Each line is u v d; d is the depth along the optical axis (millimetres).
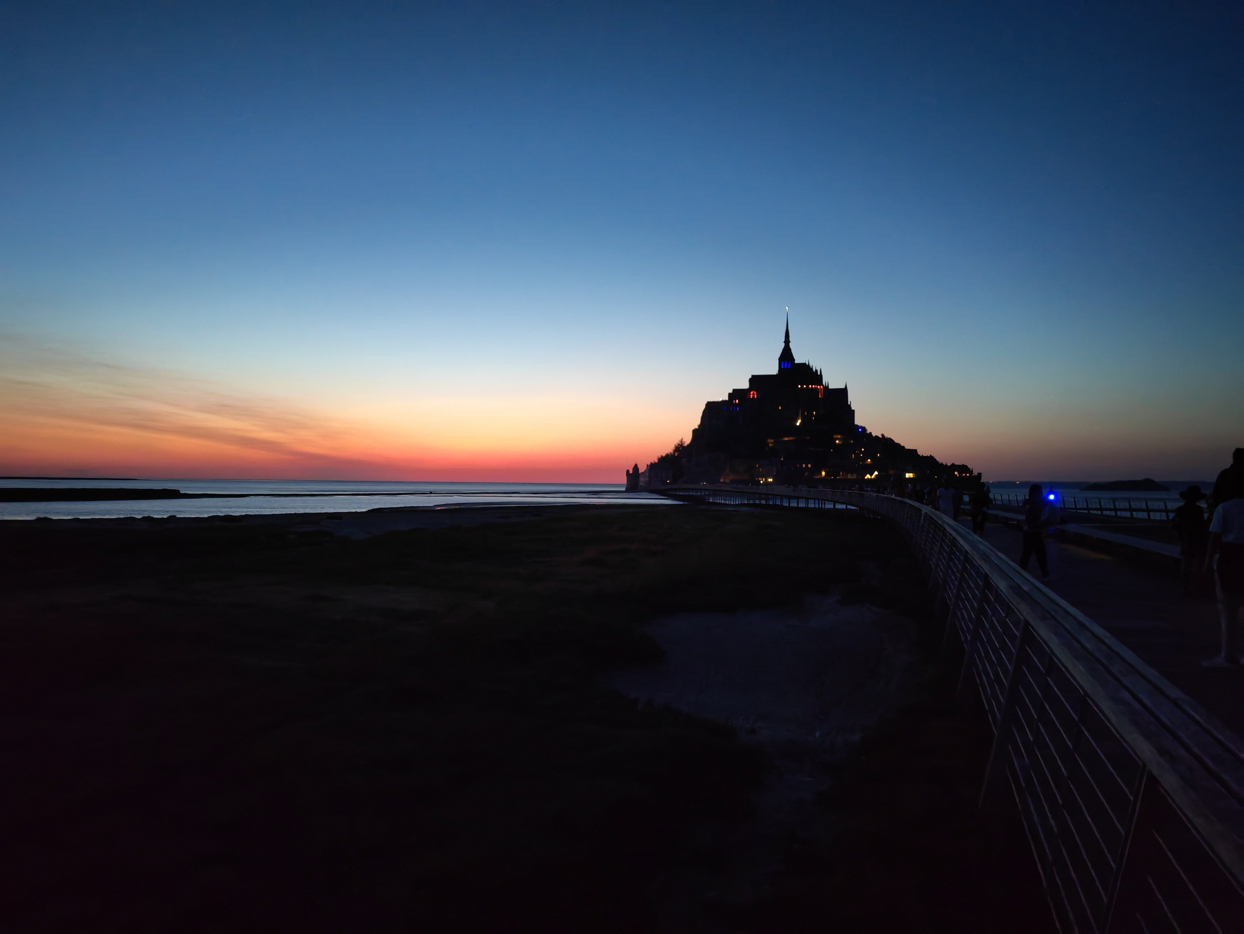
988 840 4547
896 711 7484
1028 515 13828
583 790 5488
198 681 8188
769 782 6102
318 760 5949
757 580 16797
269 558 20781
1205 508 11836
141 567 18953
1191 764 2312
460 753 6164
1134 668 3072
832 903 4094
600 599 14062
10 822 4871
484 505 88000
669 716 7590
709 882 4535
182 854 4508
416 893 4133
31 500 137375
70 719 6867
